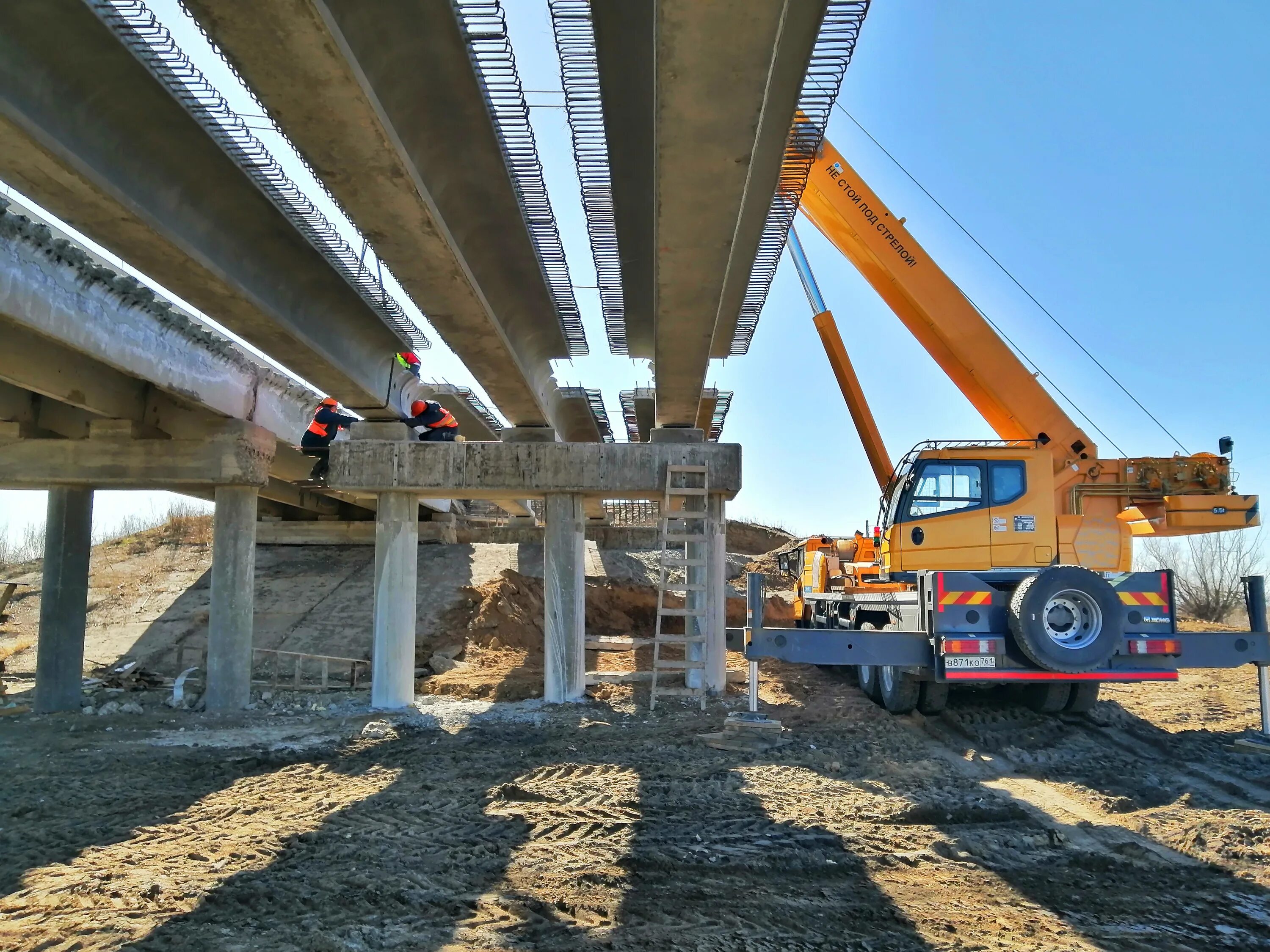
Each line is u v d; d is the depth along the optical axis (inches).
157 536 1042.1
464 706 533.6
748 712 414.0
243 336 425.1
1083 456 465.7
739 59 221.9
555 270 432.5
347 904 217.8
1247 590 388.2
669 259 335.6
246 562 549.6
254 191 337.4
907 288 490.9
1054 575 371.9
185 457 541.6
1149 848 261.6
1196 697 531.5
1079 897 224.4
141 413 546.6
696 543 562.6
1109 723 438.3
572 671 537.6
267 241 381.7
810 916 210.5
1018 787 331.9
